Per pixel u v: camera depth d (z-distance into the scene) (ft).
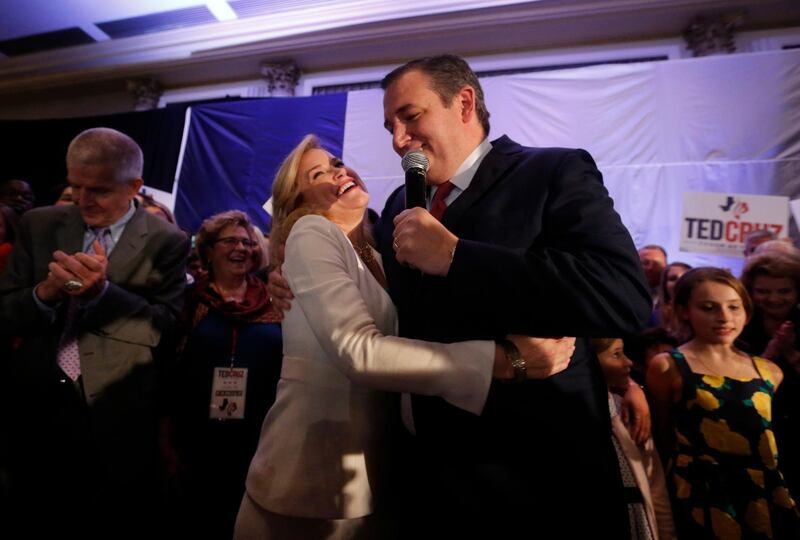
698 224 8.68
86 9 14.40
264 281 7.27
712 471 4.88
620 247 2.16
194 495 5.32
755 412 4.96
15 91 17.62
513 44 14.08
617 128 10.45
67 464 4.57
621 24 13.08
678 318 6.00
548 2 12.78
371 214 4.81
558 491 2.23
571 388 2.44
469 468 2.34
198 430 5.46
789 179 9.36
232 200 11.80
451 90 2.86
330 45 14.71
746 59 10.00
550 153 2.62
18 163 13.26
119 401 4.61
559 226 2.31
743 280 7.16
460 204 2.64
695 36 12.71
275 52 15.17
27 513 4.60
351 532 2.86
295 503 2.81
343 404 2.99
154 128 12.67
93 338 4.63
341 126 11.58
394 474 3.15
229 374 5.58
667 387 5.52
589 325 2.02
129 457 4.61
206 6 14.20
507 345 2.28
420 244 2.23
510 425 2.34
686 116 10.10
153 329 4.85
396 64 15.08
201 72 16.28
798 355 5.78
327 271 2.63
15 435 4.64
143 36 15.51
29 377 4.58
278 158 11.77
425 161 2.76
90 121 13.12
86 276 4.14
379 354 2.23
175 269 5.38
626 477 4.01
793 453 5.47
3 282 4.82
